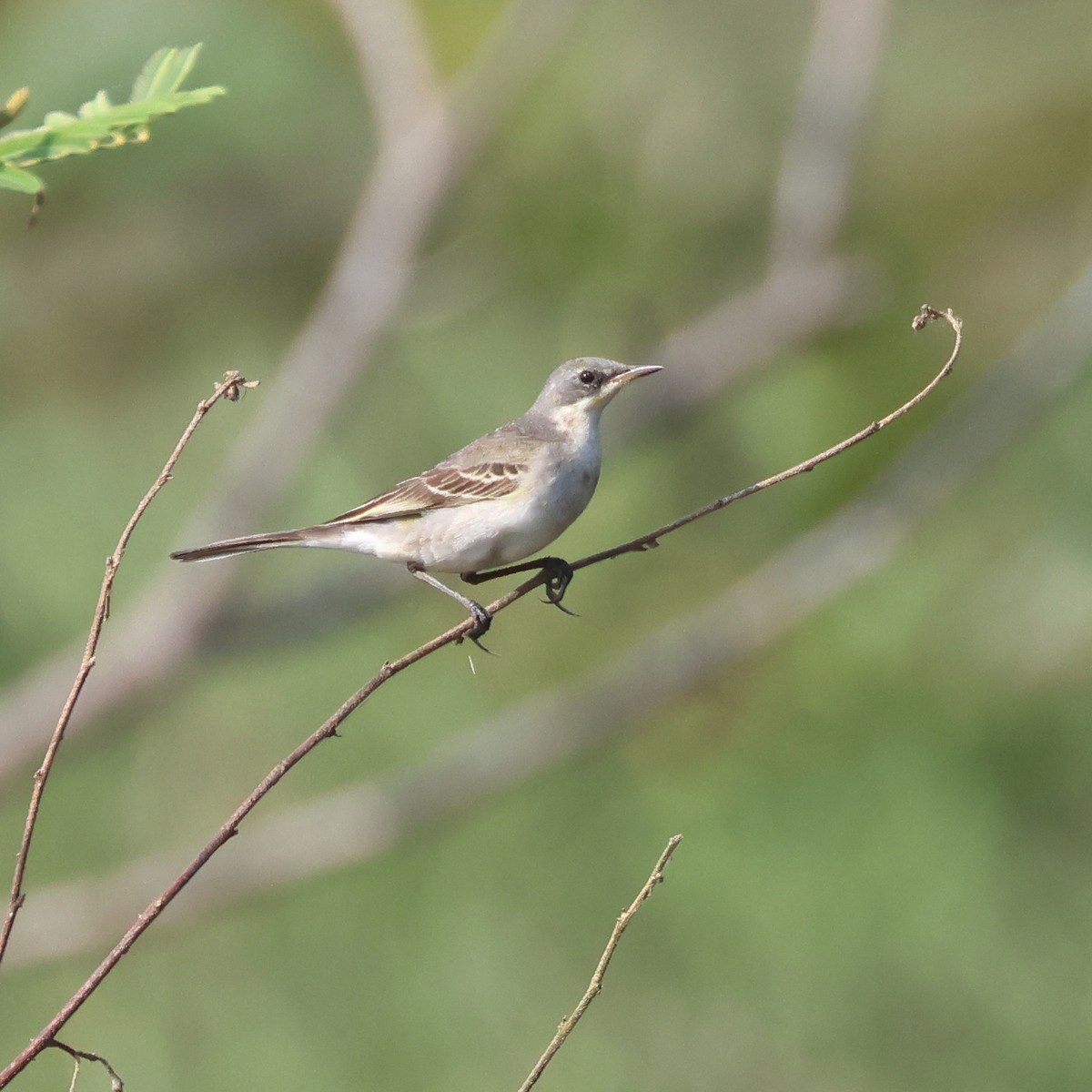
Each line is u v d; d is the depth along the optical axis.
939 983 12.84
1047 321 13.50
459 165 14.09
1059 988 12.73
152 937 14.77
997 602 12.89
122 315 13.70
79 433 14.61
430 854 14.58
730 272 14.95
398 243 13.98
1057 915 12.72
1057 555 12.78
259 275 14.27
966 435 13.37
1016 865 12.68
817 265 14.09
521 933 14.19
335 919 14.73
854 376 13.80
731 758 13.25
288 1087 14.22
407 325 14.30
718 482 14.05
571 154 13.95
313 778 15.10
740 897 12.66
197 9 11.88
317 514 15.08
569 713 13.76
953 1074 12.94
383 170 14.09
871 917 12.45
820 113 14.11
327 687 15.05
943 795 12.38
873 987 13.02
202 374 14.59
